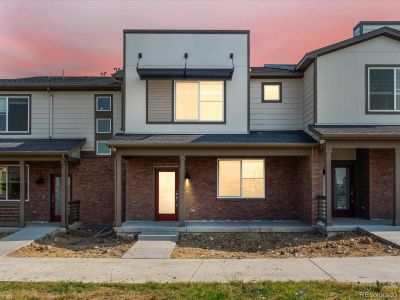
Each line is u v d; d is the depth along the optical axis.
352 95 16.42
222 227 15.84
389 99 16.42
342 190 17.69
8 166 18.77
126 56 17.59
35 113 19.19
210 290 7.81
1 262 10.85
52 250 13.20
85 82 19.77
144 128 17.48
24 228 16.64
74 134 19.25
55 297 7.62
